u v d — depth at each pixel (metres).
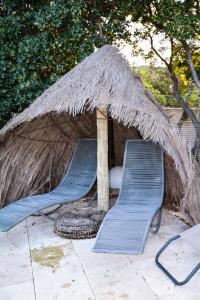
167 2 6.04
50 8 5.70
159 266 2.75
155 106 3.97
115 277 2.67
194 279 2.61
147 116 3.44
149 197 3.96
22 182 4.88
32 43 5.77
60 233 3.60
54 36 6.00
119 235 2.98
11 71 5.92
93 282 2.59
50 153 5.17
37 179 5.12
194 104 7.39
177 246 3.28
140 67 8.54
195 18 5.90
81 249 3.27
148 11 6.98
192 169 3.70
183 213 3.96
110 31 6.32
